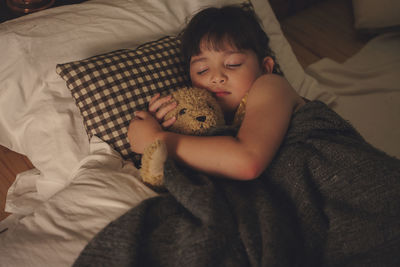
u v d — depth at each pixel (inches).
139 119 33.4
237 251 23.9
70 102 40.6
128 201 28.6
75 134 39.1
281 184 28.7
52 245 26.3
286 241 24.6
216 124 31.7
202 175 28.2
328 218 26.0
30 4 50.7
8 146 44.1
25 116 40.8
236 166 27.3
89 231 27.0
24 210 39.8
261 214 25.3
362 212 24.8
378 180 25.3
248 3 49.4
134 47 45.0
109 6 46.2
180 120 31.5
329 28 77.9
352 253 23.9
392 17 67.7
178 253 23.4
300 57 70.2
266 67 38.8
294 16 81.5
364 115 53.2
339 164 27.3
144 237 24.9
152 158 27.5
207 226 23.6
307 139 29.9
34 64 40.5
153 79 38.4
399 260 22.2
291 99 32.6
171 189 26.0
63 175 38.2
